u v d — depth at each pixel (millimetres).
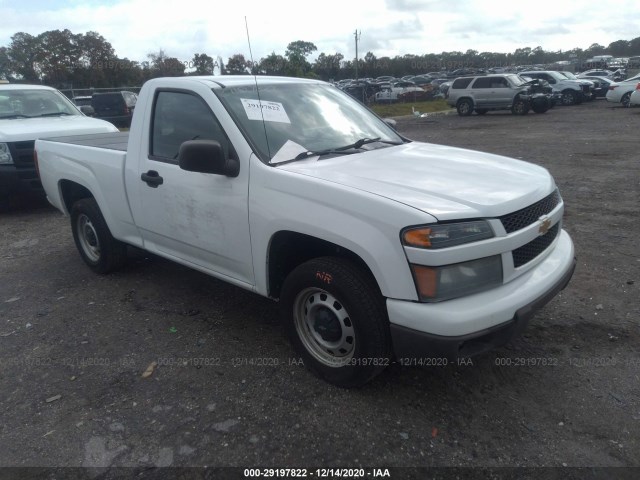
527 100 22984
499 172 3318
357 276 2875
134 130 4207
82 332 4004
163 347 3742
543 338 3695
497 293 2744
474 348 2703
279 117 3691
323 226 2889
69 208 5523
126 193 4348
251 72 4551
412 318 2619
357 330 2906
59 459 2697
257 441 2773
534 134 15602
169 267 5309
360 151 3703
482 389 3156
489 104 24109
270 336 3850
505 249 2754
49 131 7840
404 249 2600
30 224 7332
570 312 4043
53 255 5867
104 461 2676
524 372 3309
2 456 2725
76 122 8523
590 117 20312
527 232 2883
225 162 3301
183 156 3209
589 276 4688
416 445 2719
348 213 2805
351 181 2969
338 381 3143
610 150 11719
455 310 2584
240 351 3654
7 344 3863
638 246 5387
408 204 2662
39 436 2863
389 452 2678
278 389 3201
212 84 3736
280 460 2646
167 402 3115
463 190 2910
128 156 4254
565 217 6559
